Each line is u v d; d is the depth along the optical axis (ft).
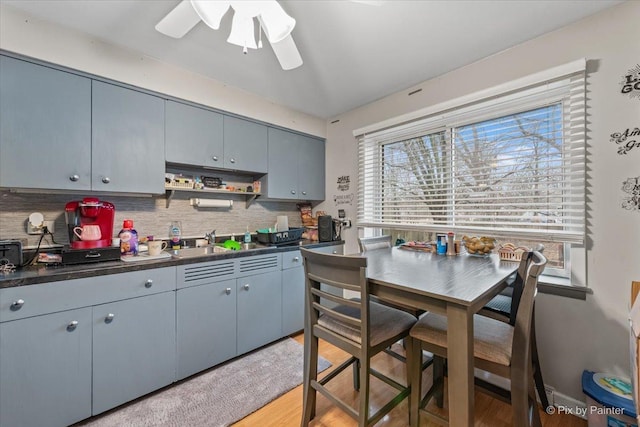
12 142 4.89
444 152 7.39
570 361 5.20
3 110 4.82
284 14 3.98
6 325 4.17
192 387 5.90
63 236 6.12
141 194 6.90
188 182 7.68
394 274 4.09
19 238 5.64
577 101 5.18
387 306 5.12
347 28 5.37
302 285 8.54
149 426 4.83
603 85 4.93
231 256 6.84
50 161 5.24
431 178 7.68
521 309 3.49
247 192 9.02
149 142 6.46
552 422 4.93
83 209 5.59
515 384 3.50
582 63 5.02
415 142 8.11
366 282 3.74
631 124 4.68
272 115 8.98
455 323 3.15
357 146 9.61
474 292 3.26
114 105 5.98
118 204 6.89
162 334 5.71
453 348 3.18
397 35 5.60
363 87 7.98
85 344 4.82
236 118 8.13
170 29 4.45
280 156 9.29
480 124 6.81
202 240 8.18
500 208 6.37
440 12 4.95
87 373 4.83
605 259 4.90
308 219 10.74
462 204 6.99
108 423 4.88
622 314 4.73
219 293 6.62
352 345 4.04
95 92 5.75
